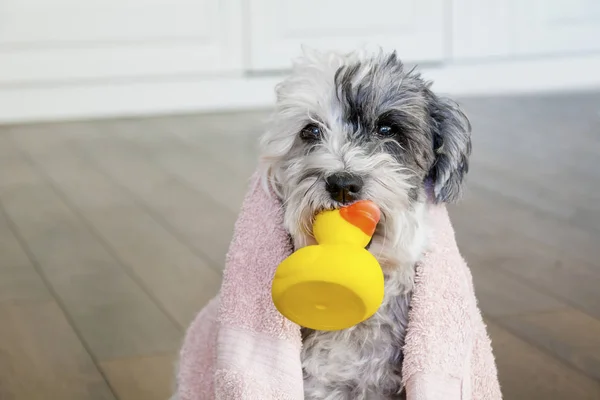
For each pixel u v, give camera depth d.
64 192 1.82
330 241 0.79
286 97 0.89
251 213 0.86
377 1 2.52
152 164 2.01
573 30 2.69
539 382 1.09
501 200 1.71
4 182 1.90
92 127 2.37
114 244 1.53
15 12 2.34
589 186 1.79
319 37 2.51
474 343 0.87
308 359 0.86
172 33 2.45
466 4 2.60
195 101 2.51
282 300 0.77
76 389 1.11
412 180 0.87
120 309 1.30
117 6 2.40
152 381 1.13
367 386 0.87
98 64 2.43
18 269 1.43
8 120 2.42
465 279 0.86
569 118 2.37
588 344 1.17
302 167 0.85
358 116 0.88
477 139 2.17
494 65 2.66
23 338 1.23
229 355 0.83
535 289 1.32
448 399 0.82
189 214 1.67
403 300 0.86
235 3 2.46
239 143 2.17
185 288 1.35
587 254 1.43
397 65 0.90
